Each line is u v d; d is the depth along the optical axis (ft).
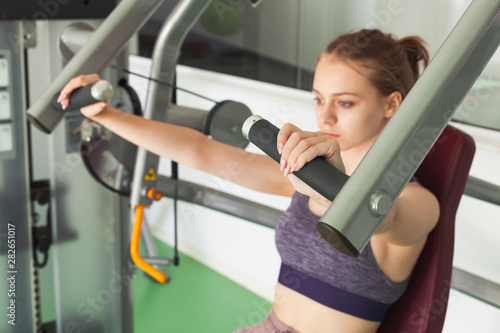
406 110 2.37
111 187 5.83
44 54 5.49
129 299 6.42
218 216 10.59
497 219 7.07
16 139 5.44
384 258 4.29
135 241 5.05
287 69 10.18
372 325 4.51
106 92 3.63
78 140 5.73
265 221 7.14
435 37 8.39
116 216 6.11
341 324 4.50
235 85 9.81
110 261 6.23
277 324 4.80
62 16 5.11
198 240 11.12
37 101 3.88
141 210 5.10
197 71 10.44
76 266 6.08
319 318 4.57
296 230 4.65
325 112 4.47
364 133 4.44
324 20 9.66
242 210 7.27
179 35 4.99
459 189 4.25
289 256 4.71
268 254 9.87
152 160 5.08
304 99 9.07
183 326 9.41
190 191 7.64
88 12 5.24
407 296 4.44
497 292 5.74
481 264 7.31
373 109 4.39
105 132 5.70
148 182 5.08
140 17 4.06
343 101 4.39
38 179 6.16
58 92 3.87
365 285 4.39
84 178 5.90
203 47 10.88
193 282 10.61
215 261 10.87
